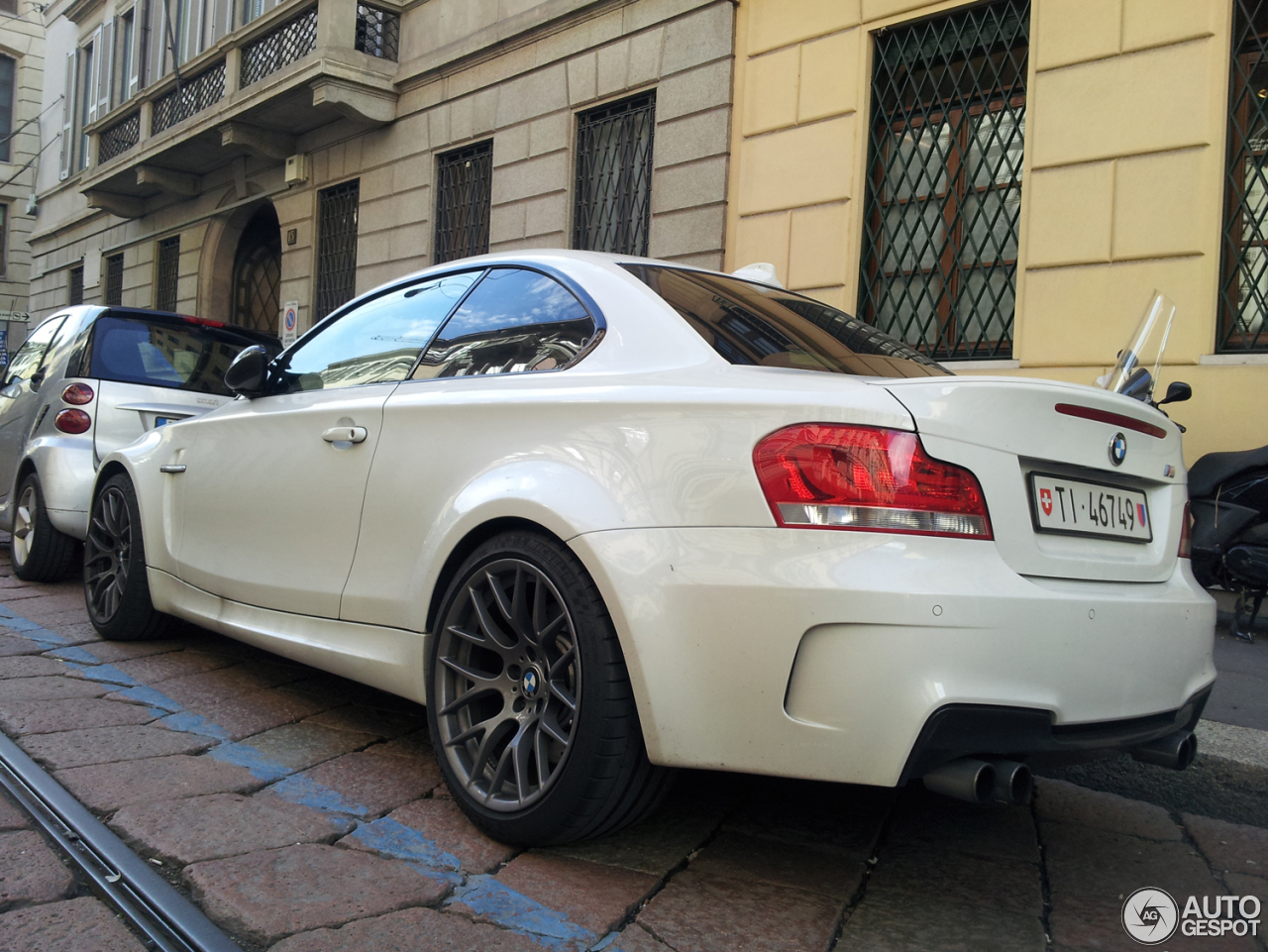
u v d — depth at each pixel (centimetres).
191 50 1556
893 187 708
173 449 398
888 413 197
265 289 1551
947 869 235
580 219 940
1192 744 230
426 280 326
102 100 1895
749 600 196
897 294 704
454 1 1081
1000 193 652
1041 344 614
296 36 1220
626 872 221
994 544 198
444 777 246
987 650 189
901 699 185
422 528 265
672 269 287
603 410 229
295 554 315
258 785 262
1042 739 196
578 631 216
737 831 251
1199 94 556
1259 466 464
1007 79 650
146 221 1758
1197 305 551
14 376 647
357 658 284
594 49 912
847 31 725
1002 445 204
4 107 2681
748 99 791
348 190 1252
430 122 1102
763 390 209
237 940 181
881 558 189
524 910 199
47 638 420
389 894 202
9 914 185
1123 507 234
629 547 210
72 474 533
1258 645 458
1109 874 238
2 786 250
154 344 579
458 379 279
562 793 215
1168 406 555
